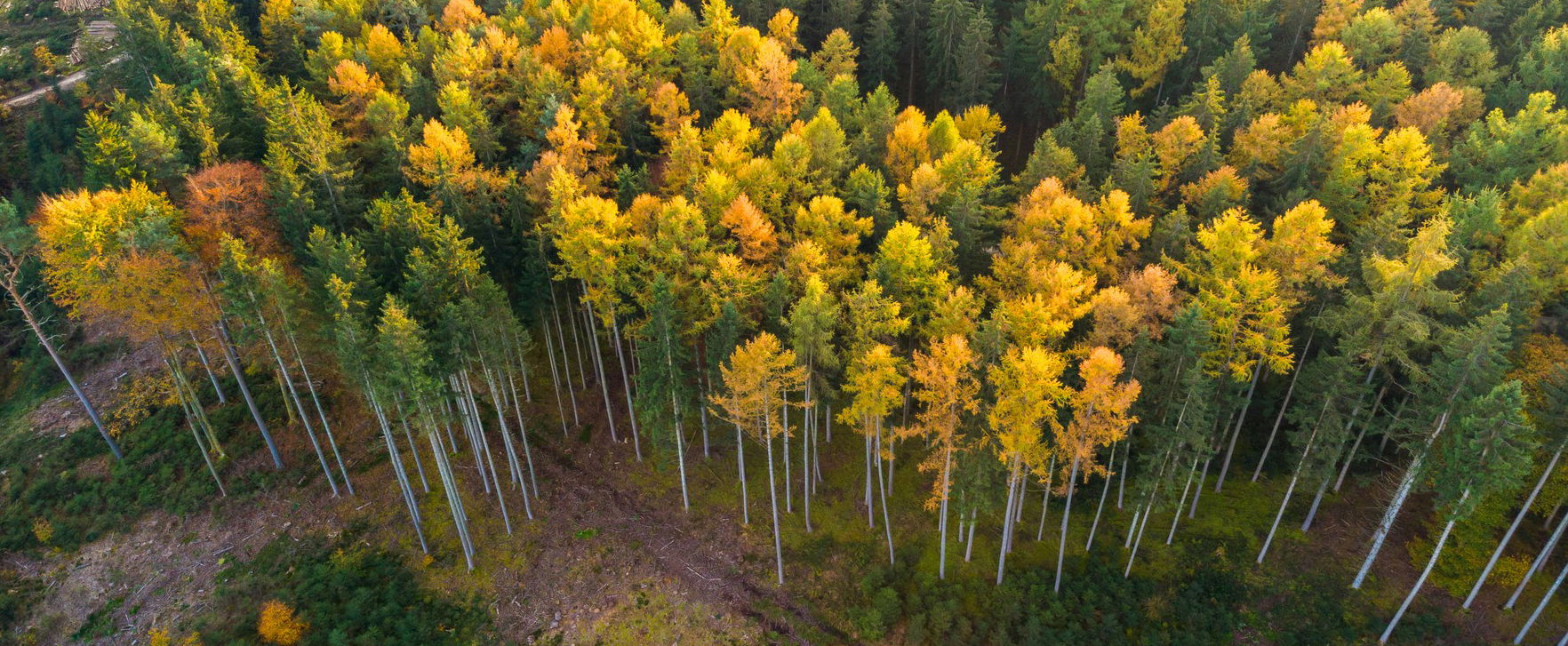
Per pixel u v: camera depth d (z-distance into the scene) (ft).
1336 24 211.61
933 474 143.13
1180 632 118.73
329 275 123.65
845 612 124.26
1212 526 132.46
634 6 203.51
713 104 191.52
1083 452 108.58
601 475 147.43
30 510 137.80
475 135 166.20
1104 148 176.65
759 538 135.33
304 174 148.87
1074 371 120.98
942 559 125.39
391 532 135.03
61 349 170.19
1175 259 137.08
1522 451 97.66
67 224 121.90
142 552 133.08
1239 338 121.08
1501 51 212.64
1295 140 168.45
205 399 155.22
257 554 132.05
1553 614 115.75
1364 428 123.24
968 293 118.42
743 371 112.98
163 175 148.97
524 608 125.70
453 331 116.98
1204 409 108.68
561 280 143.23
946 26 206.90
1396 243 126.11
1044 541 132.46
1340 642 117.08
